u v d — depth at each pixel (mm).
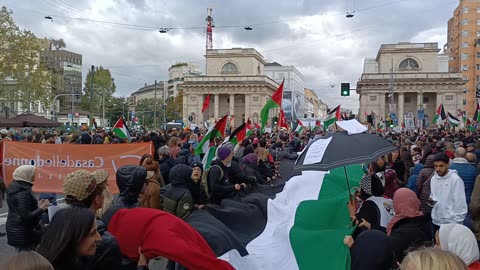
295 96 94500
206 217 5926
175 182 6012
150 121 104812
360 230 5195
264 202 7922
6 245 8227
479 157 11609
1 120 26719
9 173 9945
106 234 3385
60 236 2803
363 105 89875
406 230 4449
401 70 91188
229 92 96750
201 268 3316
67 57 122125
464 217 6539
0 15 39281
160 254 3307
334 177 7926
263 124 16312
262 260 5969
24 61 40656
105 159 9977
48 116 78375
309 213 6262
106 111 90500
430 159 7668
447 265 2164
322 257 5441
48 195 9648
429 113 90688
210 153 8438
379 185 6055
